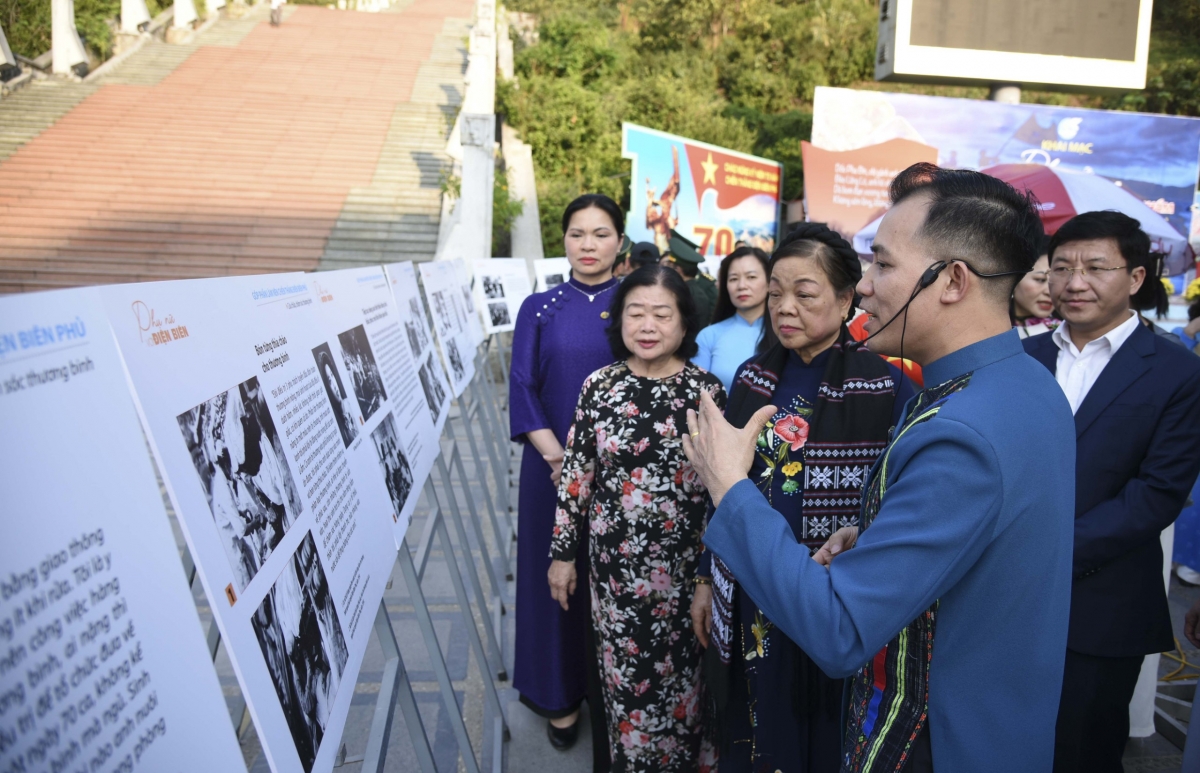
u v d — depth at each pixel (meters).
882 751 1.03
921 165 1.08
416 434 1.89
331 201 9.70
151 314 0.73
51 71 12.21
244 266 8.61
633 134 10.11
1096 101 16.72
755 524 1.06
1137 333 1.86
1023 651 0.95
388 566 1.36
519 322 2.46
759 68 18.03
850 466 1.54
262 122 11.34
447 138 11.43
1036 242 0.99
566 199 12.82
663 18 18.62
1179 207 11.37
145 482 0.65
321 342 1.32
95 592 0.56
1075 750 1.77
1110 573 1.73
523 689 2.37
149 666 0.61
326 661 0.97
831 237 1.54
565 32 15.77
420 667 2.74
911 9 9.43
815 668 1.51
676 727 1.88
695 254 4.23
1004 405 0.94
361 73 13.58
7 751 0.45
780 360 1.69
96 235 8.55
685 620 1.86
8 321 0.52
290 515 0.96
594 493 1.97
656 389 1.86
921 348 1.05
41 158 9.72
